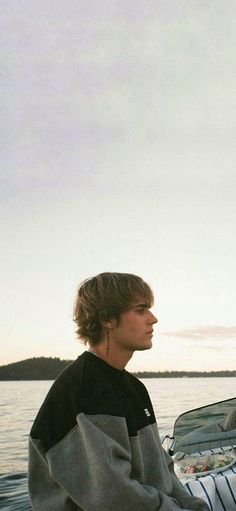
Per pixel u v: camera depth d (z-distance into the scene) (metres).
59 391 1.69
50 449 1.61
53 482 1.65
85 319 1.80
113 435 1.62
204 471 2.44
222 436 2.67
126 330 1.77
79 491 1.55
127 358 1.80
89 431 1.58
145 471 1.72
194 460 2.54
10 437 11.27
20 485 7.68
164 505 1.60
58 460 1.59
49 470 1.61
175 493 1.83
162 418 12.97
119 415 1.64
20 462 9.23
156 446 1.76
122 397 1.72
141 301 1.79
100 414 1.62
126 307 1.77
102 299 1.77
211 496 2.20
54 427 1.64
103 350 1.78
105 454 1.55
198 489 2.21
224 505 2.23
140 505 1.56
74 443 1.60
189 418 2.72
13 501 6.76
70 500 1.61
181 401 17.92
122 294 1.77
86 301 1.80
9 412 14.55
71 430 1.61
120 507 1.53
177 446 2.65
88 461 1.56
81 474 1.56
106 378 1.74
